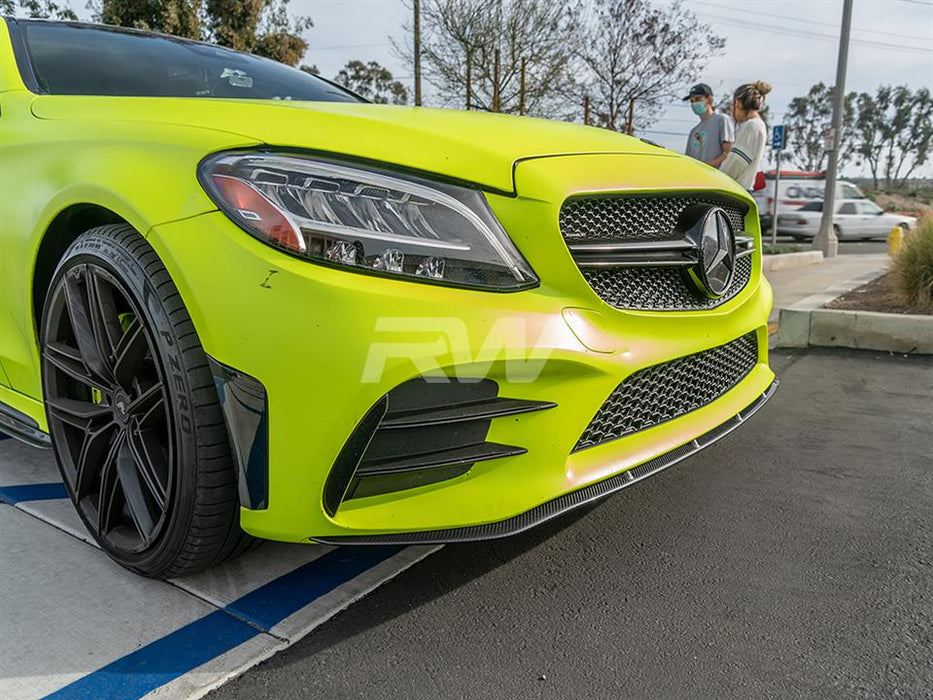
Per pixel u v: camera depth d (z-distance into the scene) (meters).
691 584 1.93
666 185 1.99
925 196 53.12
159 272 1.64
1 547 2.08
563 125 2.38
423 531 1.60
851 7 13.12
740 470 2.71
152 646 1.64
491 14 17.78
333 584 1.91
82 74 2.60
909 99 64.12
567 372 1.68
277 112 1.87
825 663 1.60
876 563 2.03
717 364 2.27
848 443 3.00
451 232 1.61
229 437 1.57
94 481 2.01
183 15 17.78
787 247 14.11
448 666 1.59
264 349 1.49
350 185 1.57
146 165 1.73
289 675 1.56
